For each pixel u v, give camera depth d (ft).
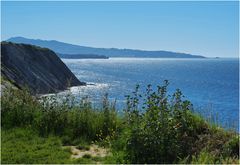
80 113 45.01
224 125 40.29
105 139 40.16
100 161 34.73
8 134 41.37
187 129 37.14
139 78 435.53
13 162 33.68
